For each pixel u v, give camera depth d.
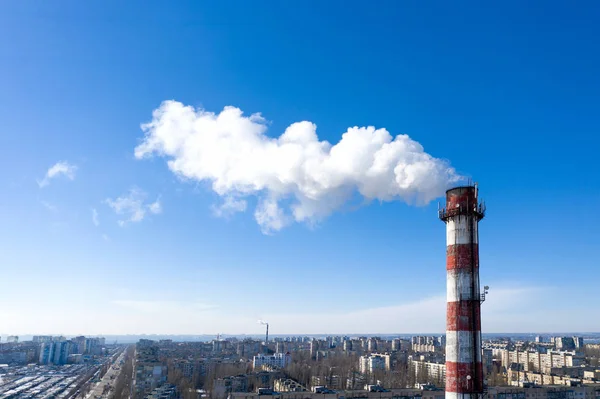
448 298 100.69
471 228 100.81
